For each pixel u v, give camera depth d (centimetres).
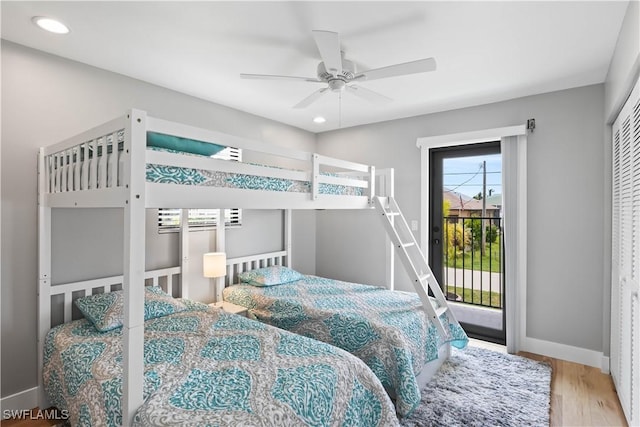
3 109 213
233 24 196
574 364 290
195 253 324
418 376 238
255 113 377
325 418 148
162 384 152
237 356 182
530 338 316
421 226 379
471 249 368
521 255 317
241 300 324
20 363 223
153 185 137
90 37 211
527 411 219
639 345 184
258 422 128
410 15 185
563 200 298
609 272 274
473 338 357
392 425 172
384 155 407
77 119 245
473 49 225
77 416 169
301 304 280
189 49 227
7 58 214
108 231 266
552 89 297
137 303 133
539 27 197
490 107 334
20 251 222
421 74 265
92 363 178
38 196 227
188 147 161
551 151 304
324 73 215
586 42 214
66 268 244
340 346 244
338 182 250
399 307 272
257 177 186
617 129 243
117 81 266
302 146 450
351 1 173
